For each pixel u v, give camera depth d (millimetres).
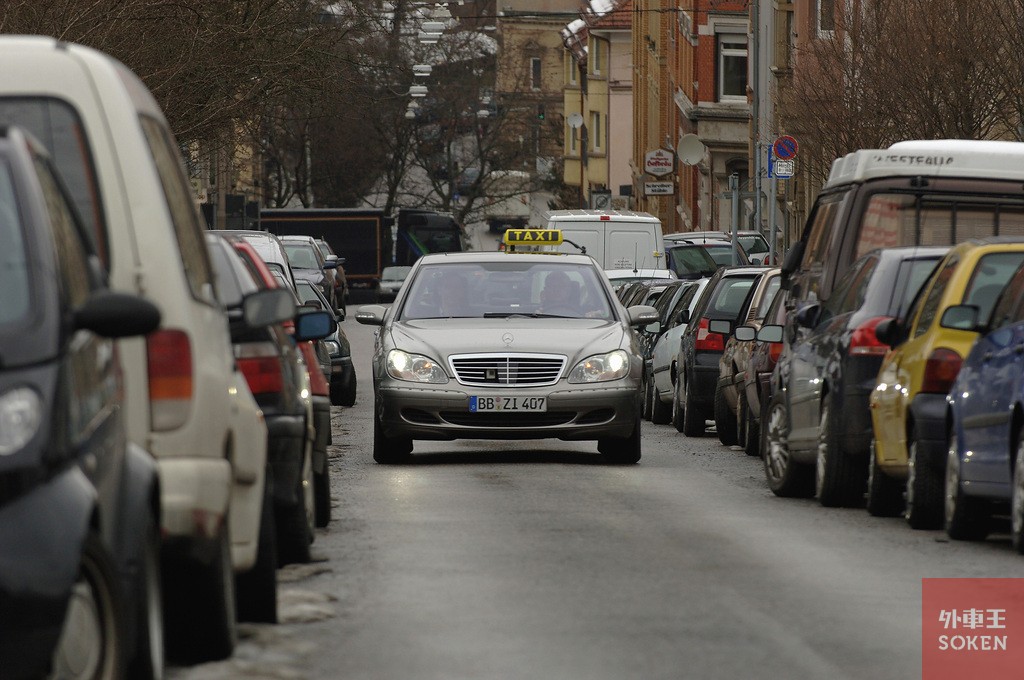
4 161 16625
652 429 70188
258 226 144250
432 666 20891
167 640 20812
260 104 89375
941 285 35969
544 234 78875
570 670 20625
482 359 48188
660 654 21516
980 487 31672
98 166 19984
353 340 131375
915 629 23234
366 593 26156
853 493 38812
